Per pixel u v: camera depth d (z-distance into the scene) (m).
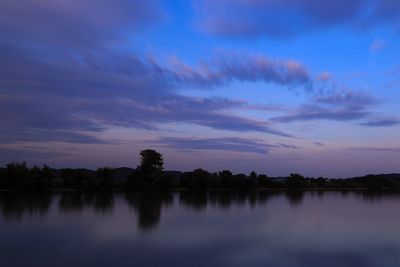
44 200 108.75
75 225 59.81
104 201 111.56
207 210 89.75
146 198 130.38
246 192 195.88
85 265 35.28
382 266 36.12
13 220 65.19
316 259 38.59
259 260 37.97
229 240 48.00
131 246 43.69
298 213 84.44
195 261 37.22
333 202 129.50
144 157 171.12
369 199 152.38
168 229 56.72
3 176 140.12
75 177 156.38
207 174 191.25
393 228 59.97
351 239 49.53
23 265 35.25
